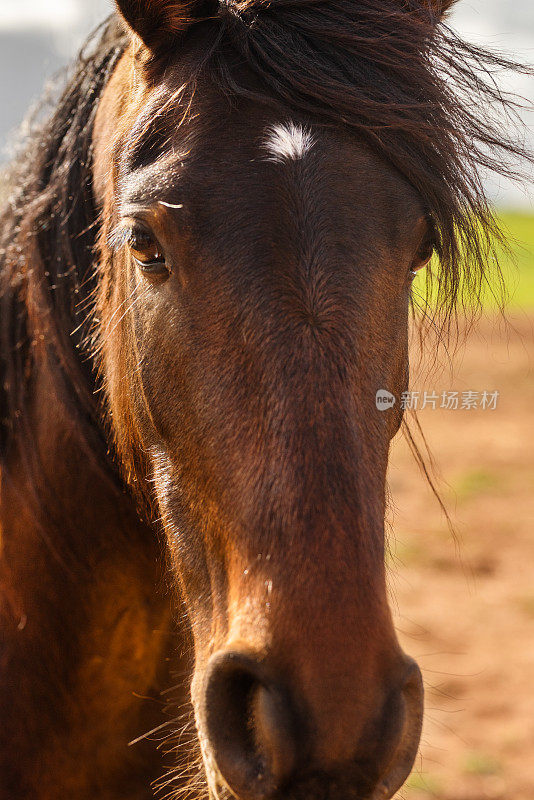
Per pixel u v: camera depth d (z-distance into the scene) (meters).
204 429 2.08
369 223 2.11
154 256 2.23
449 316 2.46
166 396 2.23
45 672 2.89
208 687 1.92
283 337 2.00
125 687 2.92
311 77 2.17
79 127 2.99
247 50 2.24
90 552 2.86
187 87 2.26
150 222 2.16
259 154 2.12
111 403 2.73
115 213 2.50
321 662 1.78
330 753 1.76
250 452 1.98
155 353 2.26
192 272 2.10
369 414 2.05
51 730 2.90
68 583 2.87
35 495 2.90
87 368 2.90
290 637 1.81
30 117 3.37
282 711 1.78
